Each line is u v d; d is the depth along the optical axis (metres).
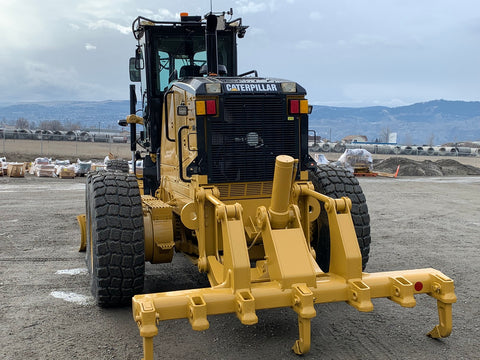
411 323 4.76
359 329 4.61
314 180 5.63
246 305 3.62
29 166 23.53
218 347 4.24
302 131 4.95
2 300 5.44
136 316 3.61
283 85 4.86
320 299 3.93
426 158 46.03
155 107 6.50
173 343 4.32
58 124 127.75
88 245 5.86
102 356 4.06
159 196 6.40
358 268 4.04
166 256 5.14
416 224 10.47
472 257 7.46
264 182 4.86
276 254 3.96
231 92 4.68
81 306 5.23
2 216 11.14
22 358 4.02
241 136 4.75
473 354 4.08
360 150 26.02
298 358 4.01
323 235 5.43
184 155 5.13
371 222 10.73
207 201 4.64
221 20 6.66
